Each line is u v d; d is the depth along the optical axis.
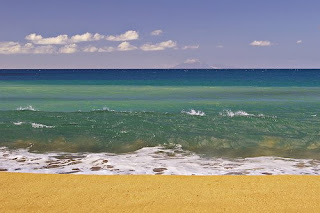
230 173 8.41
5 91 34.44
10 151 10.77
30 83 52.66
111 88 40.16
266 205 6.19
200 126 14.45
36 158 9.92
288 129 13.90
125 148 11.32
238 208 6.06
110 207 6.12
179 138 12.48
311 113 18.36
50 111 19.55
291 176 7.94
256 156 10.36
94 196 6.66
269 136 12.73
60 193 6.83
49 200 6.46
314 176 7.93
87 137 12.59
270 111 19.38
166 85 48.53
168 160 9.78
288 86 45.97
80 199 6.50
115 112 17.77
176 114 17.03
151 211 5.94
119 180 7.64
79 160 9.71
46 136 12.67
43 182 7.52
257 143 11.92
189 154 10.59
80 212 5.90
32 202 6.36
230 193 6.81
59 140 12.20
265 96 29.55
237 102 23.94
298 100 25.52
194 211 5.94
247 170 8.71
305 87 43.22
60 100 25.66
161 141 12.16
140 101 24.91
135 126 14.38
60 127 14.09
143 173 8.39
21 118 16.02
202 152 10.86
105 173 8.37
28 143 11.80
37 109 20.44
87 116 16.69
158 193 6.81
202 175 8.06
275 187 7.17
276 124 14.72
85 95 30.33
